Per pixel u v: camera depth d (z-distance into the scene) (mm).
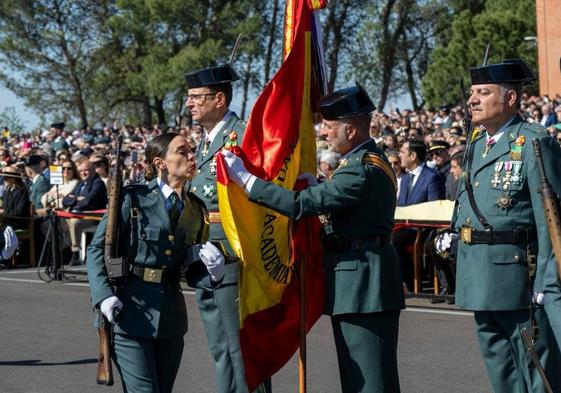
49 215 24297
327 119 9570
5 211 26875
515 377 10070
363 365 9555
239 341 10375
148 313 9312
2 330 17047
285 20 10453
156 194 9484
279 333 9875
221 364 11133
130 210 9398
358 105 9508
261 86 82500
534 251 9695
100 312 9352
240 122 11047
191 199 9523
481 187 9914
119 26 76625
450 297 18875
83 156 28641
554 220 9141
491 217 9789
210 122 11125
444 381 13266
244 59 79250
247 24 75688
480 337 10203
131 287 9352
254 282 9602
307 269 9773
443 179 20969
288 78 9938
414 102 93812
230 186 9461
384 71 90000
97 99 84125
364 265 9484
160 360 9633
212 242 9891
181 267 9555
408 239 20016
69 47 83188
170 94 84312
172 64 72375
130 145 39406
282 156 9805
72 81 83750
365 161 9406
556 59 60375
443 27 91688
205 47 72312
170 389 9719
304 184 10133
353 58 88812
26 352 15273
